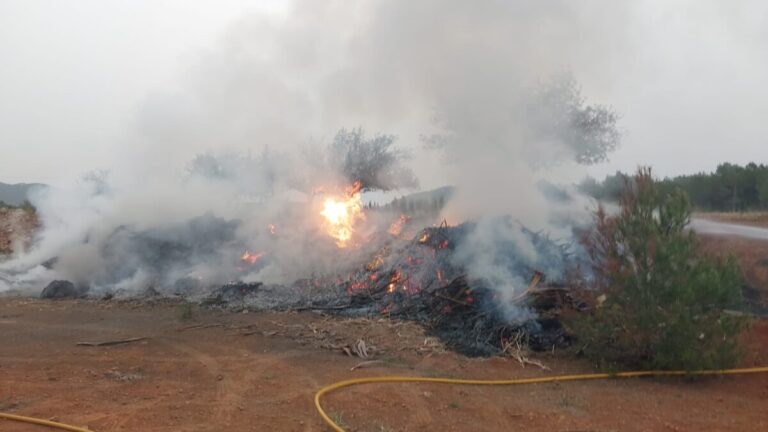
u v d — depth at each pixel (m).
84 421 5.59
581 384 7.25
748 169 28.48
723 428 5.73
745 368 7.76
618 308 7.86
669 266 7.55
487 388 6.97
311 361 7.95
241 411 5.93
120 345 8.80
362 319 10.13
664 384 7.30
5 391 6.50
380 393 6.59
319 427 5.52
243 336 9.34
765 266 11.43
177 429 5.41
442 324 9.64
